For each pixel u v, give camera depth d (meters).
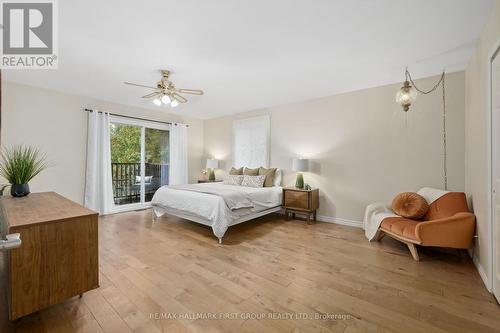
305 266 2.38
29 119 3.66
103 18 1.98
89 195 4.23
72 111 4.10
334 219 4.11
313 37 2.28
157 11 1.89
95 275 1.72
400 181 3.47
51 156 3.88
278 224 4.01
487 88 1.99
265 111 5.08
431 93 3.22
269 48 2.49
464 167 2.98
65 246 1.58
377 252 2.75
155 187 5.48
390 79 3.38
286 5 1.83
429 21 2.02
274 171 4.65
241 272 2.25
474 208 2.48
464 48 2.47
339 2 1.79
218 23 2.05
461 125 3.01
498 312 1.66
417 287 1.98
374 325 1.52
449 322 1.55
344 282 2.07
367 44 2.40
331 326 1.52
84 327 1.49
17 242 0.86
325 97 4.21
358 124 3.86
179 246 2.90
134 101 4.56
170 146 5.62
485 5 1.82
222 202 3.11
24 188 2.36
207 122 6.28
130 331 1.46
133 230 3.54
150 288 1.95
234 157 5.60
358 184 3.86
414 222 2.70
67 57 2.68
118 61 2.79
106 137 4.46
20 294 1.41
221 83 3.54
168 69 3.02
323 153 4.24
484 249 2.10
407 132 3.41
